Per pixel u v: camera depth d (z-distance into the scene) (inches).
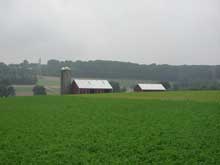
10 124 1332.4
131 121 1371.8
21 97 2945.4
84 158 834.8
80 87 4347.9
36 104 2166.6
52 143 1003.9
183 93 3174.2
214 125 1214.3
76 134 1125.7
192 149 895.7
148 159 822.5
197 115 1472.7
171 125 1244.5
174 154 850.8
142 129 1184.8
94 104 2107.5
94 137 1076.5
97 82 4532.5
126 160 807.1
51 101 2404.0
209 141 968.3
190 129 1151.6
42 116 1555.1
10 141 1034.7
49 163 800.3
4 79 6323.8
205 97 2561.5
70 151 905.5
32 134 1133.7
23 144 995.9
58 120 1427.2
